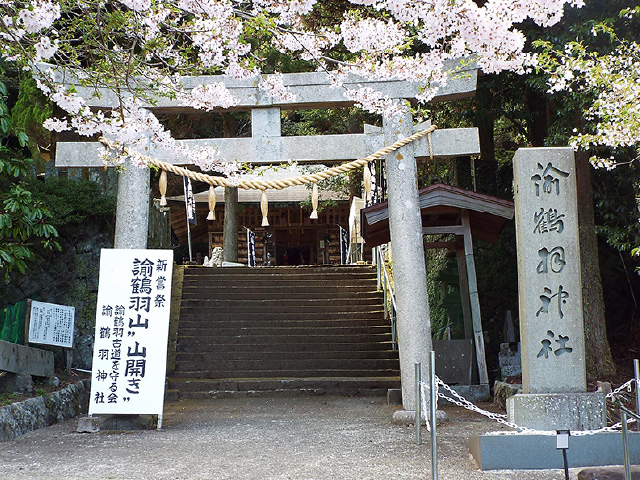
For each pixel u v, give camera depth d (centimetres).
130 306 757
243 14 524
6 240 950
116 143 650
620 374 945
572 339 635
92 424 727
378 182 1402
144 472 525
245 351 1269
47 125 610
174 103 799
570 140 667
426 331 795
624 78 641
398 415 775
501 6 452
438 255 1380
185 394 1094
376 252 1512
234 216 2233
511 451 532
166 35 603
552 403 612
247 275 1576
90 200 1082
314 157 821
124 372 743
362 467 539
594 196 1051
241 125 2230
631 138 643
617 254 1224
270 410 930
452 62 805
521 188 657
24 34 518
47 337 886
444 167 1628
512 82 1176
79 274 1072
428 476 509
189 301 1424
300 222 2755
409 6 460
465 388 999
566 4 942
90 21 544
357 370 1195
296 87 816
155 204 1438
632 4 902
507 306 1256
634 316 1201
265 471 525
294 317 1387
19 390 768
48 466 549
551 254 646
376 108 747
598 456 536
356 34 534
